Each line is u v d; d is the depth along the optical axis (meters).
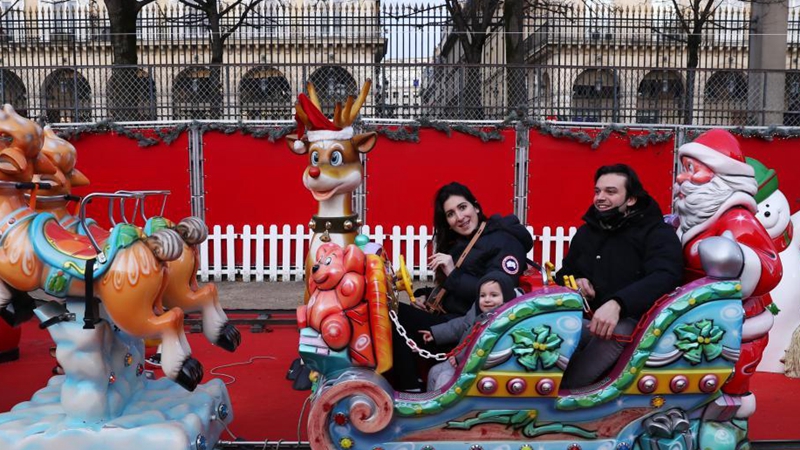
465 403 3.05
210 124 9.69
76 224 3.90
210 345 6.25
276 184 9.90
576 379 3.38
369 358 3.10
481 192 9.57
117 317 3.18
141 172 9.73
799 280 5.32
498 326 2.98
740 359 3.54
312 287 3.28
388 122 9.52
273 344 6.30
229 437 4.09
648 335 3.06
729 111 11.28
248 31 20.14
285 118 12.27
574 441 3.10
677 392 3.11
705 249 3.11
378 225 9.61
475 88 11.46
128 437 3.28
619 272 3.47
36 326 6.96
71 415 3.39
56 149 3.87
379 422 2.98
